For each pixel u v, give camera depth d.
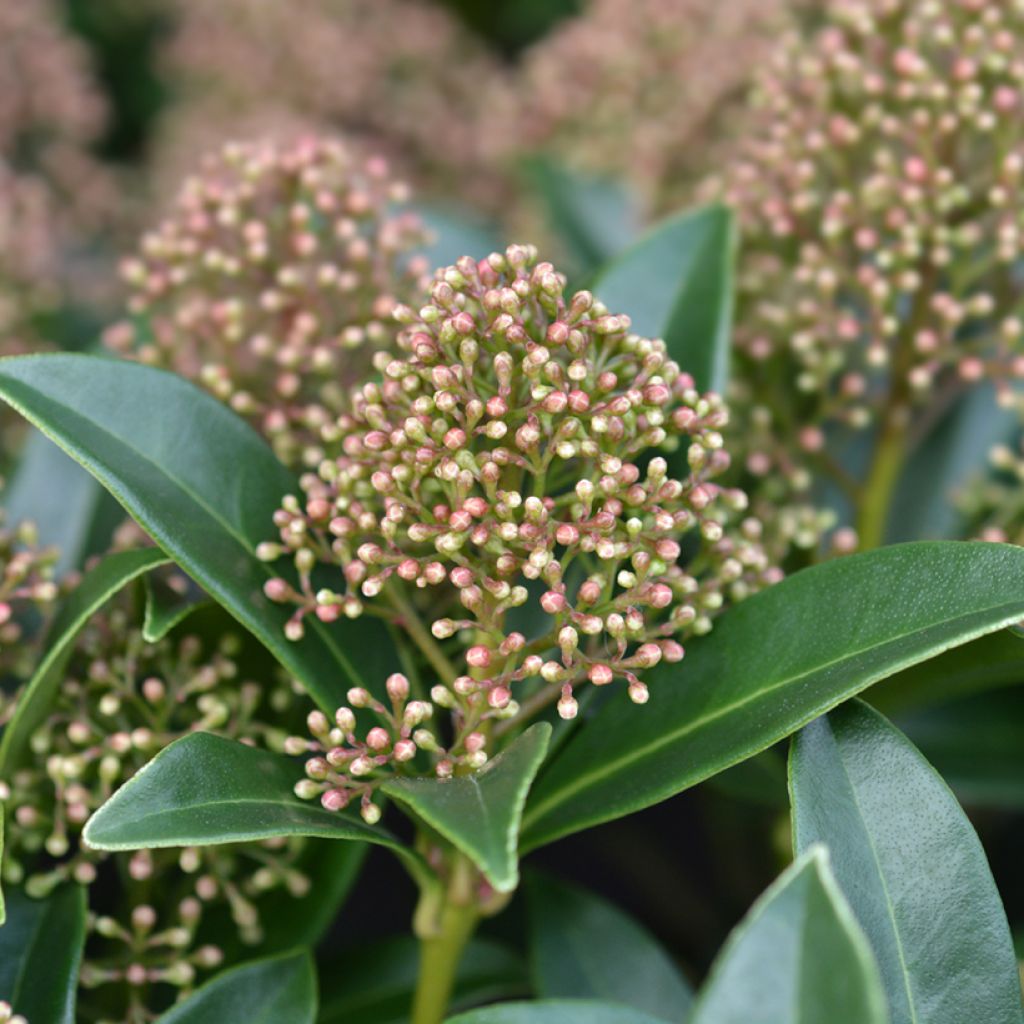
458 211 0.74
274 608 0.41
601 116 0.64
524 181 0.63
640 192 0.61
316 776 0.39
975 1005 0.38
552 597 0.39
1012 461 0.48
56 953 0.40
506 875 0.35
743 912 0.56
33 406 0.40
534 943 0.45
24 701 0.40
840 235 0.48
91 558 0.46
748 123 0.55
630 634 0.40
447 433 0.39
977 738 0.50
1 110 0.71
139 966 0.41
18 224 0.64
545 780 0.41
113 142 0.94
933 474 0.53
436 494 0.41
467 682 0.39
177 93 0.89
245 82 0.77
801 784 0.38
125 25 0.91
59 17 0.86
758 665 0.40
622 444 0.40
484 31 0.96
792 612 0.40
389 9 0.81
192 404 0.42
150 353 0.47
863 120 0.48
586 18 0.71
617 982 0.45
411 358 0.40
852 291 0.48
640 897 0.60
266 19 0.77
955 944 0.38
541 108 0.67
